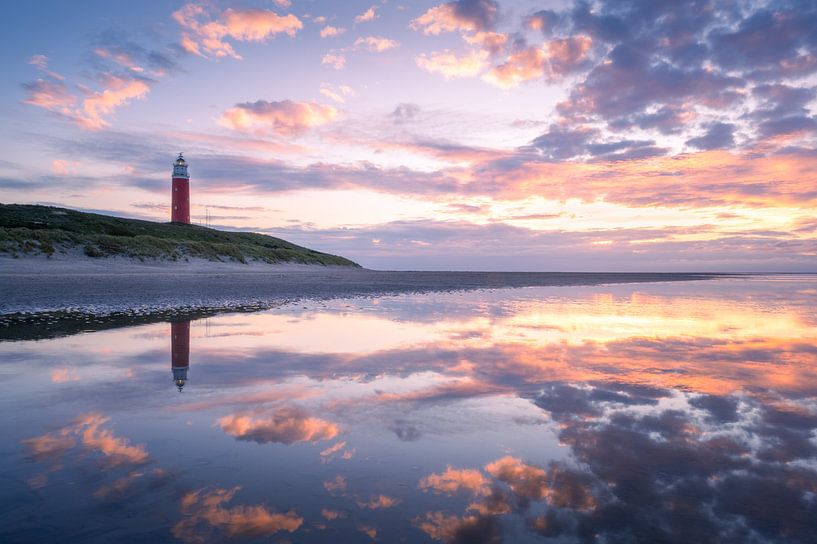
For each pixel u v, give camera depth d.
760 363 8.98
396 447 4.56
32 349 9.61
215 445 4.52
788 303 25.03
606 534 3.02
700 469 4.08
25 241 44.62
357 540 2.89
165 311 16.97
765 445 4.68
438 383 7.21
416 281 53.88
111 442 4.58
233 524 3.06
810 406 6.09
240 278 46.03
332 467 4.05
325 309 18.81
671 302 25.23
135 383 6.99
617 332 13.16
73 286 27.16
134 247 54.16
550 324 14.84
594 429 5.14
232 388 6.77
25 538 2.86
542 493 3.61
